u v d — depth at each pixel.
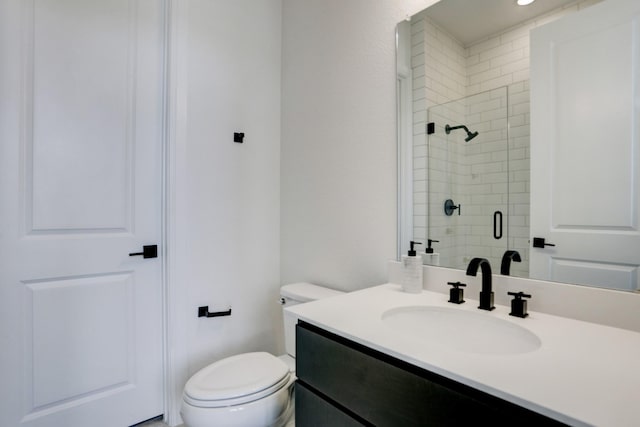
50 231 1.34
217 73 1.74
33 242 1.30
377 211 1.43
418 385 0.65
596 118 0.88
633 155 0.83
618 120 0.85
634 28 0.82
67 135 1.37
